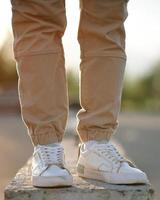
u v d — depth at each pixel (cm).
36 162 232
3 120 1427
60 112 231
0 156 642
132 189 227
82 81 242
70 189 225
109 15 235
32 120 229
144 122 1438
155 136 991
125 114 2073
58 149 232
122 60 239
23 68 228
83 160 247
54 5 224
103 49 236
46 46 225
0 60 2105
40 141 232
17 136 923
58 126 231
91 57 237
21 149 723
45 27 225
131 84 3481
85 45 239
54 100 229
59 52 229
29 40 226
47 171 225
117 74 238
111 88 237
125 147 781
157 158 650
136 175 232
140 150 741
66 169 229
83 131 245
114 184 233
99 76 237
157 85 3516
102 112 239
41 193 223
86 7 236
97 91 238
